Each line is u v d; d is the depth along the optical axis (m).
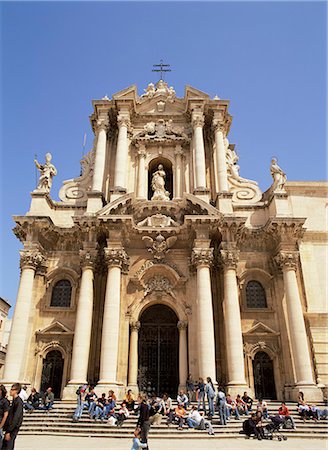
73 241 26.03
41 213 25.55
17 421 8.68
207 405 19.41
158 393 23.39
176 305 24.25
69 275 25.44
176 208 26.28
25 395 19.69
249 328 23.91
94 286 24.44
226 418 16.91
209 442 14.32
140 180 28.28
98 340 23.52
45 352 23.42
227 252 23.97
